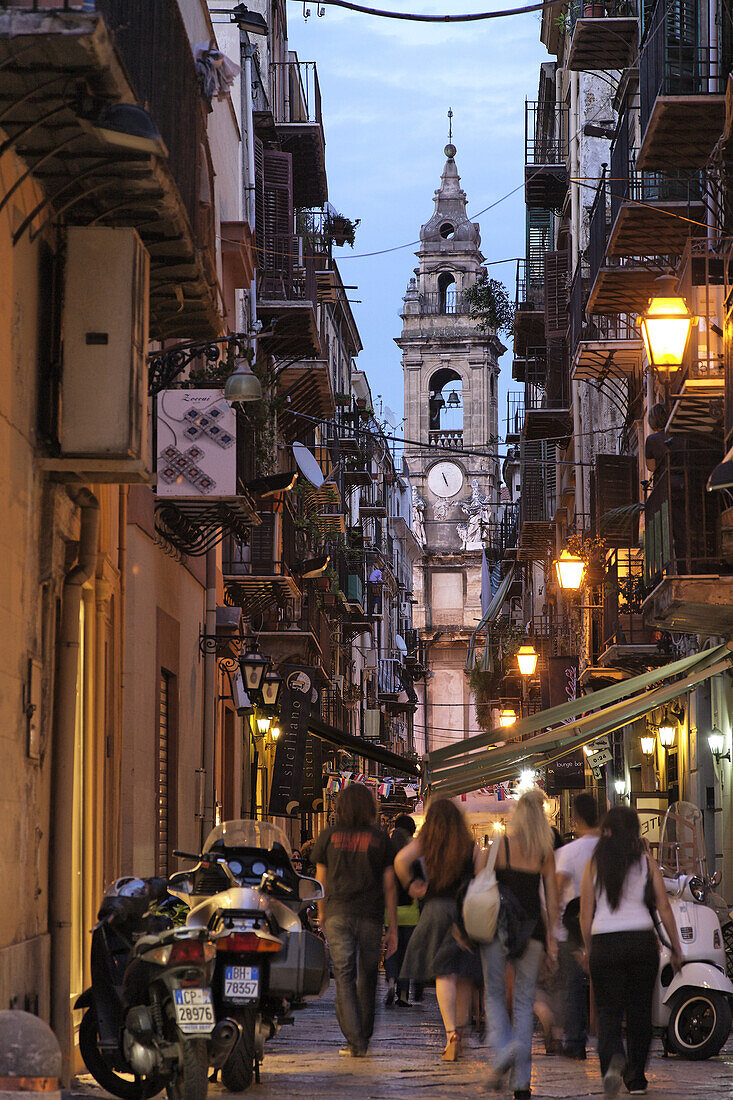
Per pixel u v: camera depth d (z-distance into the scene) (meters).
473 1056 14.09
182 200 13.02
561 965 14.17
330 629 52.16
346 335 71.94
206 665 26.80
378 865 13.96
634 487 34.50
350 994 13.84
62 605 13.07
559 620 53.00
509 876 11.81
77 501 13.01
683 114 23.11
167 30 12.95
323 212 46.06
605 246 29.50
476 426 130.88
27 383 11.41
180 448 20.50
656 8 23.55
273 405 29.52
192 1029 9.66
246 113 35.50
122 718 16.88
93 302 11.71
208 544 23.80
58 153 10.84
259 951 10.55
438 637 129.50
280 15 48.78
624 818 11.29
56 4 10.00
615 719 22.84
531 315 52.16
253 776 35.84
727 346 20.02
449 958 13.51
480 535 130.38
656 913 12.77
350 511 62.19
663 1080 12.62
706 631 24.31
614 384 37.47
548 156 50.78
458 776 24.92
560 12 37.72
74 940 14.14
